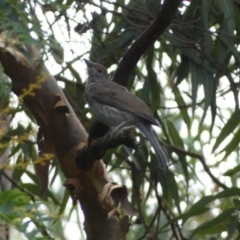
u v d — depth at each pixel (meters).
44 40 5.89
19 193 5.32
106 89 10.48
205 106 10.72
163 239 15.04
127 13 11.88
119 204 8.44
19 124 11.13
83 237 12.38
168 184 12.15
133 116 10.07
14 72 8.27
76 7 10.44
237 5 11.48
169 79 12.47
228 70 10.98
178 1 7.38
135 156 12.38
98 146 7.86
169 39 10.95
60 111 8.55
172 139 13.23
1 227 5.43
